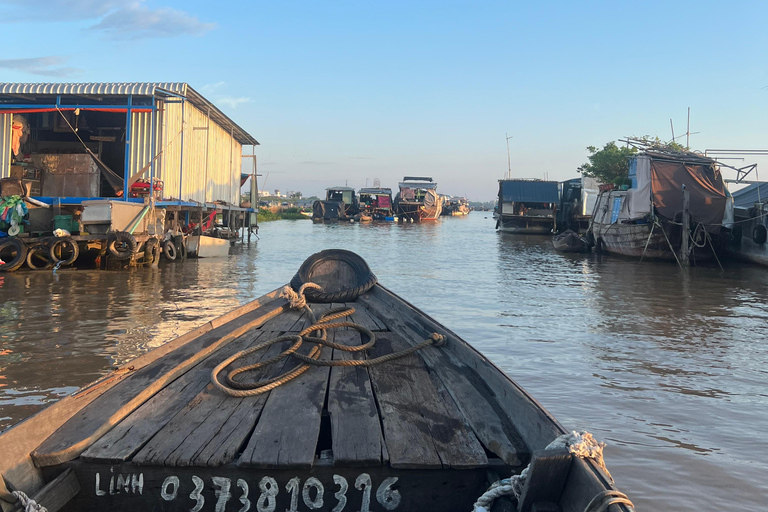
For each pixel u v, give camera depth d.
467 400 4.01
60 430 3.36
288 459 3.08
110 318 10.16
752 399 6.67
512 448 3.25
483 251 28.69
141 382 4.20
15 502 2.74
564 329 10.27
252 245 30.25
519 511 2.76
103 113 21.86
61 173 19.41
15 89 17.78
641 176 24.94
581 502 2.59
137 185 18.70
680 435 5.59
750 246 23.58
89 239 16.86
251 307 6.92
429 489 3.17
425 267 20.62
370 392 4.21
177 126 21.33
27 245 16.67
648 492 4.46
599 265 22.81
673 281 17.88
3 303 11.48
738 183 25.92
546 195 44.03
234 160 30.97
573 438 2.76
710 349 9.02
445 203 97.81
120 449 3.20
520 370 7.59
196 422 3.60
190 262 20.53
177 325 9.65
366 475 3.12
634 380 7.30
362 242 33.41
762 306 13.29
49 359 7.51
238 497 3.13
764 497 4.41
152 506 3.16
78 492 3.13
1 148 19.19
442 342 5.28
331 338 5.86
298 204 113.69
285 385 4.31
